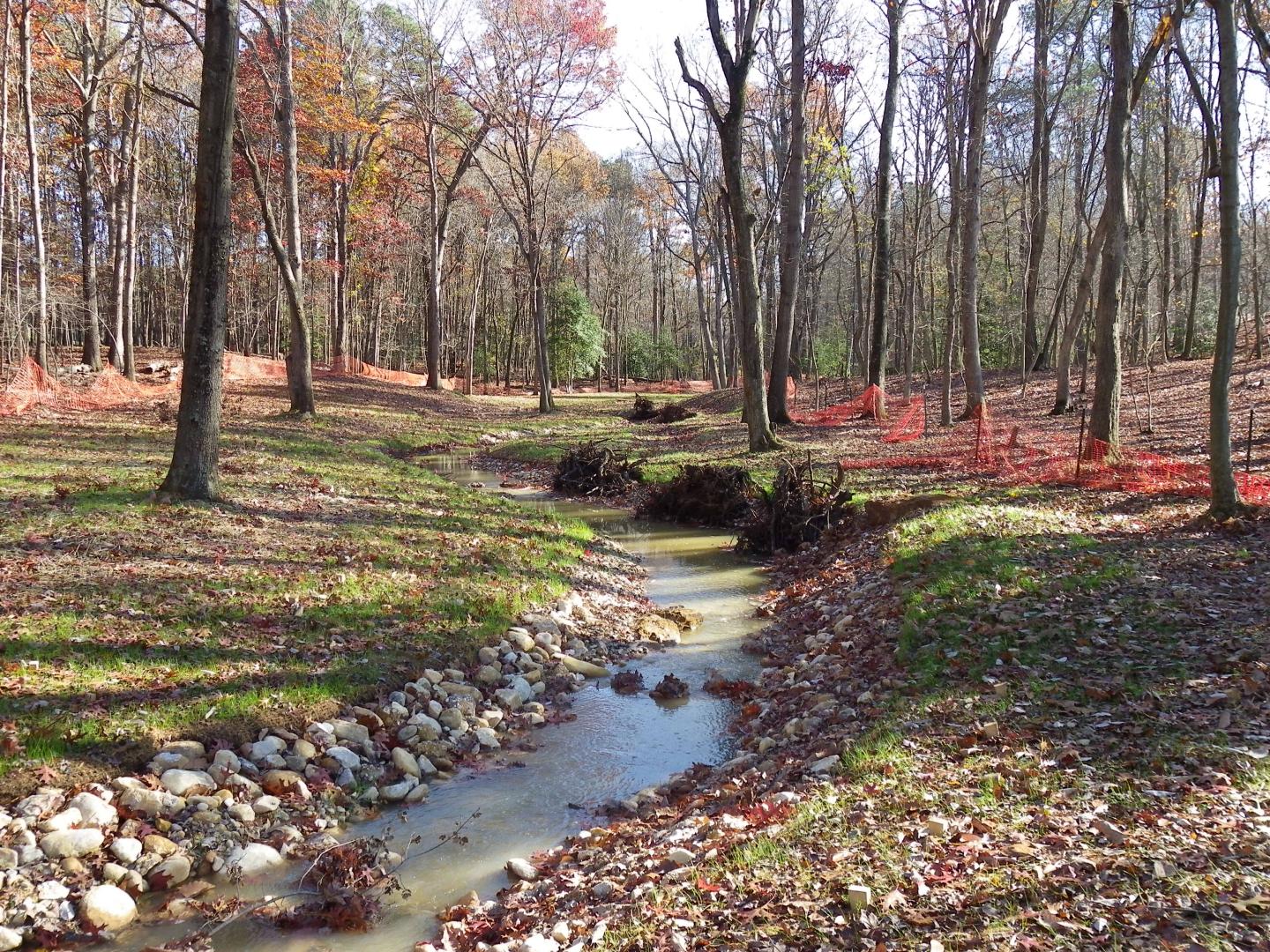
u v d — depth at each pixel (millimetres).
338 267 39625
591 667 8453
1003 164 36062
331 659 7086
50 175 32312
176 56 29312
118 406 22891
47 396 21875
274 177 34969
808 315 42406
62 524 9273
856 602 9469
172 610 7297
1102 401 14531
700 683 8242
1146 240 30656
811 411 30016
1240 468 13484
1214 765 4500
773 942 3441
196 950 4090
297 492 12766
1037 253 28422
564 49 32406
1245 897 3223
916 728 5672
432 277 41969
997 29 19766
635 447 24141
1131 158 26906
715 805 5324
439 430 28312
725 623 10273
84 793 4855
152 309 48875
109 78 25859
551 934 3922
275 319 45875
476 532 11984
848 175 25062
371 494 13648
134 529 9445
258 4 23891
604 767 6410
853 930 3434
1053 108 30734
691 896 3963
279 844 5039
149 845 4730
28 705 5445
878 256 25500
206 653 6684
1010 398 27484
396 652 7492
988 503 12523
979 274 41812
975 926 3314
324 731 6094
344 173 36094
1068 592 7988
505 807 5738
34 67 25500
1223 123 9406
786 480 14305
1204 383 24719
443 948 4039
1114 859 3639
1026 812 4277
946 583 8641
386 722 6523
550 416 36062
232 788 5324
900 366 43812
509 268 56562
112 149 29578
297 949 4152
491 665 7887
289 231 23844
